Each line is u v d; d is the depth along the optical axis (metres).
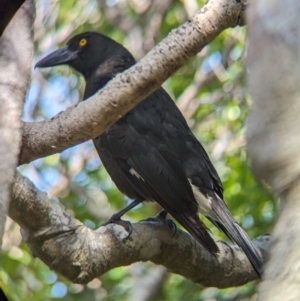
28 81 6.68
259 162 4.04
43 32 15.42
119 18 15.60
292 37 3.99
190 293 13.16
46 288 13.64
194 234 8.70
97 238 7.93
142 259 8.48
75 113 6.95
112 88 6.83
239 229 9.68
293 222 3.83
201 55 14.99
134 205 11.04
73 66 13.24
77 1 15.63
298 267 3.71
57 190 14.50
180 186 10.68
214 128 14.17
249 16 4.16
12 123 6.27
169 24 15.34
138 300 13.19
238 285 9.23
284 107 3.99
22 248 13.45
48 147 7.02
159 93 11.72
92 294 13.93
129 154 11.15
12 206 7.29
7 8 5.90
